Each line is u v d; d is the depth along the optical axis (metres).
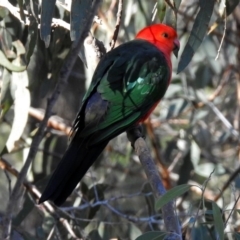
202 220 9.70
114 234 11.16
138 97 9.04
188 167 12.82
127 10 11.93
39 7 9.35
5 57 9.94
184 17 13.40
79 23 8.39
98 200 10.88
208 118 14.48
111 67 9.10
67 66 5.95
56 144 13.06
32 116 12.82
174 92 13.88
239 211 7.41
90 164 8.06
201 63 14.05
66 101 13.78
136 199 13.80
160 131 14.45
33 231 12.38
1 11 10.20
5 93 10.29
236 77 14.03
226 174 13.96
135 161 14.40
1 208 13.70
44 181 11.57
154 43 9.92
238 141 13.91
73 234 10.41
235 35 13.61
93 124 8.45
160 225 11.70
